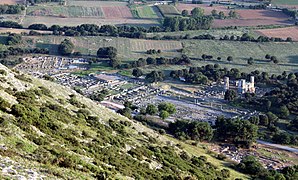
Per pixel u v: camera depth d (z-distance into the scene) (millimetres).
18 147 69562
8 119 80125
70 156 73250
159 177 89062
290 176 145000
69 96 139375
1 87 102875
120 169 82000
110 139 104375
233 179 127562
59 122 97188
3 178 57219
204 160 137000
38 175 61750
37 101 108938
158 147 122750
